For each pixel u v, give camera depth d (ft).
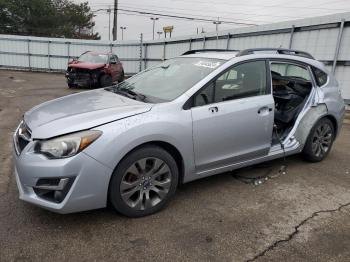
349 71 31.60
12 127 22.61
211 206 12.07
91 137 9.75
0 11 133.08
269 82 14.10
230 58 13.35
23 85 50.37
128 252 9.30
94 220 10.79
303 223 11.19
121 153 10.12
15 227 10.21
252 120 13.19
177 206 11.97
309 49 35.09
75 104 12.07
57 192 9.76
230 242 9.96
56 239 9.73
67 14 161.48
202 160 12.21
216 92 12.47
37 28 143.74
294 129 15.53
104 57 52.47
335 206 12.48
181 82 12.75
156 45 70.74
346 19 31.04
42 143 9.80
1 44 79.05
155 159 10.98
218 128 12.25
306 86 16.47
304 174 15.40
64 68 80.53
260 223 11.07
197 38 55.62
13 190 12.57
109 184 10.28
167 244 9.73
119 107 11.24
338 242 10.21
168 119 11.05
